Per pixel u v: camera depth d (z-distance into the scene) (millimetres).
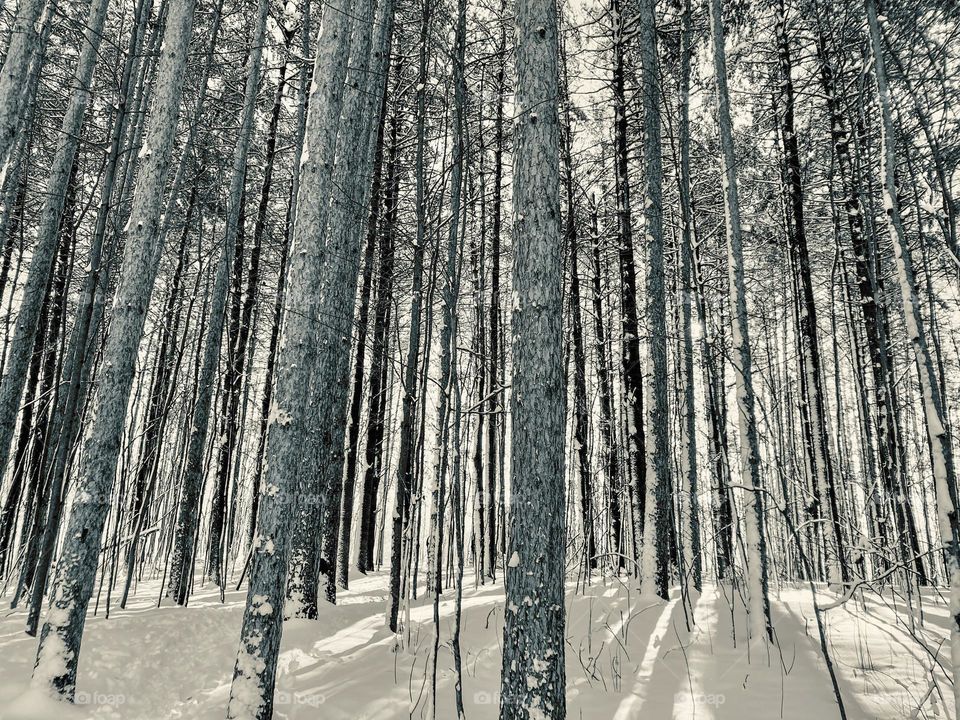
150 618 7387
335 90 6125
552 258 4906
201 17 11578
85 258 14688
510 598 4457
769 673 5875
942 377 14125
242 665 4863
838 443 13234
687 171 11102
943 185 8250
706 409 14578
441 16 8266
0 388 8867
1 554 11562
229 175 14961
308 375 5555
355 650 6742
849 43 11445
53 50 12070
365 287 13625
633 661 6426
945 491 5023
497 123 10852
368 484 19453
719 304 16844
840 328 19297
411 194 14984
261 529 5148
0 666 5305
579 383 13914
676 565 12305
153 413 13055
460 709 4680
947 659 6328
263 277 18359
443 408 6508
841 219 15047
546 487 4512
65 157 9578
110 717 4918
